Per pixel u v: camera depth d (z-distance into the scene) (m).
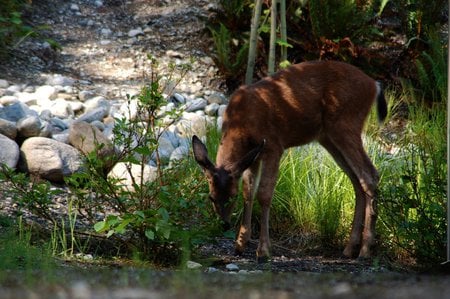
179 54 19.19
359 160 11.08
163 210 8.98
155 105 9.62
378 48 18.88
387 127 16.38
